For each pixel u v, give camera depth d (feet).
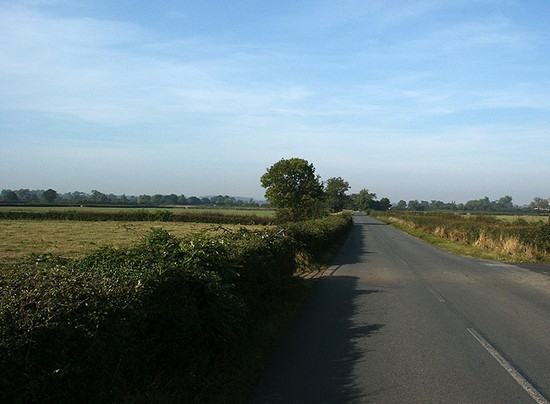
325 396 17.90
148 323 15.71
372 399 17.61
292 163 176.96
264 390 18.49
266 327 26.94
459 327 29.09
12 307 12.11
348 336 26.89
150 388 15.34
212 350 20.04
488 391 18.44
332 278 52.01
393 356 23.04
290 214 172.35
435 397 17.81
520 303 37.37
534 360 22.48
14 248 82.17
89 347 12.76
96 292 14.03
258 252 30.45
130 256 20.90
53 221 191.72
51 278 14.79
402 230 188.65
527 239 82.64
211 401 16.74
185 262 20.86
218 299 20.21
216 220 200.64
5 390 10.67
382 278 51.96
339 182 423.64
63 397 12.07
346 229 144.77
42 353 11.64
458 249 93.86
